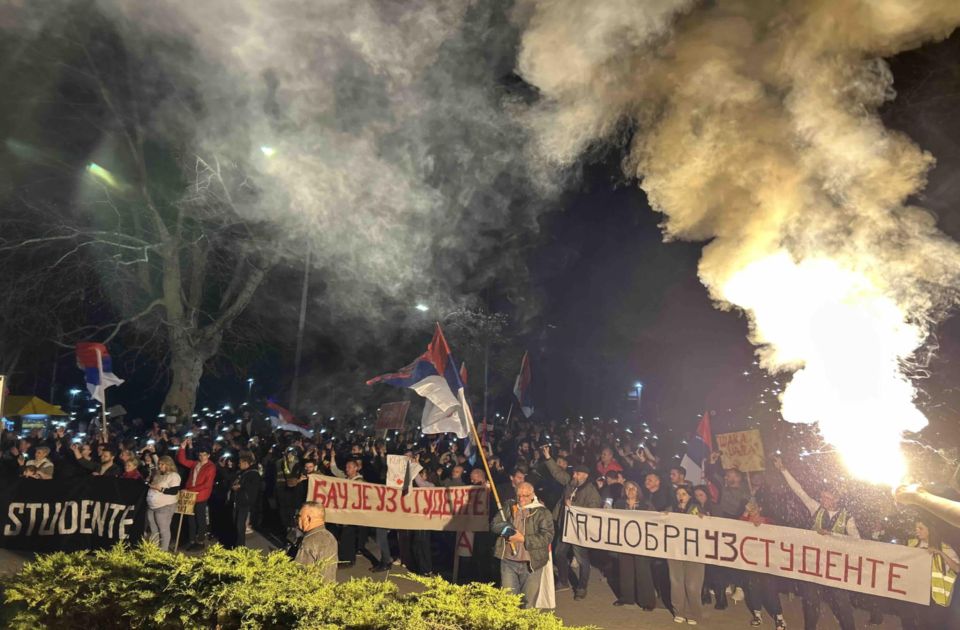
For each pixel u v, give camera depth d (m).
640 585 9.74
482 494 11.05
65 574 5.56
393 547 12.97
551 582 8.14
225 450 15.36
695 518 9.35
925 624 7.82
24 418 22.75
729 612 9.74
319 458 13.41
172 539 13.12
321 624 4.53
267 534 14.25
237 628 4.88
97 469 13.46
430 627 4.48
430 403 10.09
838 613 8.47
